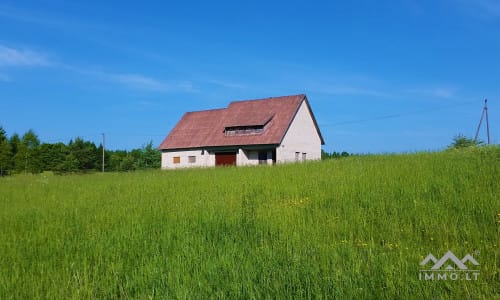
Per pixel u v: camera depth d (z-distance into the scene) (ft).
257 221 29.84
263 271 19.15
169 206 36.91
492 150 54.85
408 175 41.68
